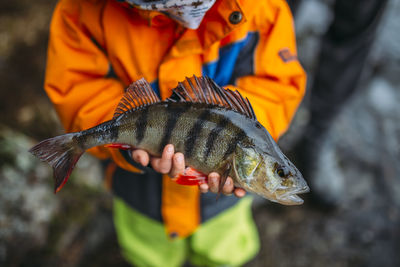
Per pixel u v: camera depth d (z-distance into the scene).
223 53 0.74
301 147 1.30
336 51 1.07
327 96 1.15
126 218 1.01
